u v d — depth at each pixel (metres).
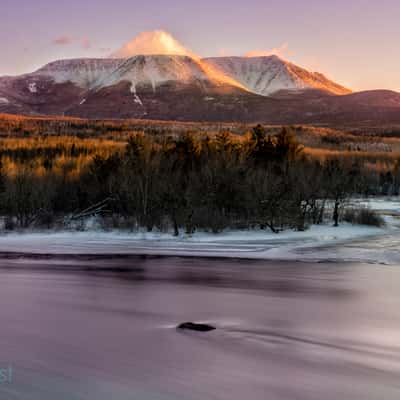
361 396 9.59
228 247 31.56
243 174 42.03
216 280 21.16
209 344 12.55
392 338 12.96
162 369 10.84
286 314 15.37
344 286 19.72
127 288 19.58
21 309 16.14
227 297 17.88
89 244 33.50
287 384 10.11
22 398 9.48
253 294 18.33
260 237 35.88
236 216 40.25
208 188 40.06
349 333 13.37
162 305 16.64
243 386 10.00
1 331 13.66
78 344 12.54
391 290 18.83
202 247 31.69
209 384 10.13
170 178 41.44
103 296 18.11
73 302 17.17
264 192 38.88
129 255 28.88
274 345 12.38
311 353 11.92
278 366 11.02
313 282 20.55
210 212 38.62
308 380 10.38
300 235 36.72
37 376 10.49
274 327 13.91
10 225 40.62
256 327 13.93
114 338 13.01
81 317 15.17
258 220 38.47
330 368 10.95
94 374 10.62
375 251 28.92
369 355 11.67
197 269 24.00
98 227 40.22
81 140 135.75
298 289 19.14
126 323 14.45
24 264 25.84
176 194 38.19
